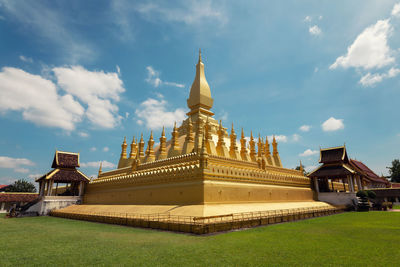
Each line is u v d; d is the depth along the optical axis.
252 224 19.59
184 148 33.88
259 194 29.42
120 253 11.38
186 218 19.14
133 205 29.62
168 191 26.67
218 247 12.23
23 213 35.41
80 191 41.84
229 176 26.44
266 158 45.38
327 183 43.06
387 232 16.61
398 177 70.25
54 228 21.00
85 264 9.80
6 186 72.31
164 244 13.06
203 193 22.92
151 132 41.25
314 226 19.56
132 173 36.81
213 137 40.06
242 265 9.38
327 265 9.30
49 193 39.47
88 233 17.66
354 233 16.22
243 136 40.97
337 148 41.44
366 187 51.41
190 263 9.67
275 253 11.07
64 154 43.31
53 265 9.75
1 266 9.68
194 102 44.66
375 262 9.62
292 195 35.19
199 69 46.16
